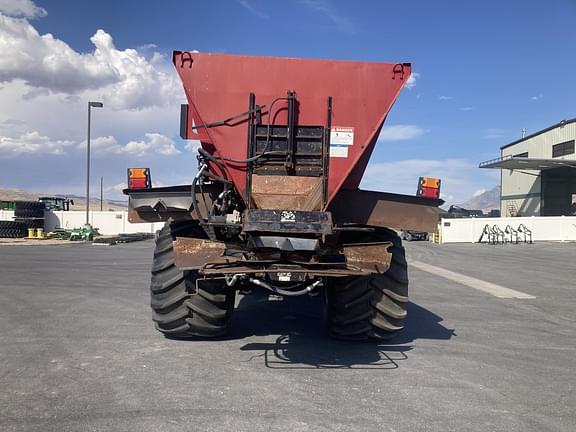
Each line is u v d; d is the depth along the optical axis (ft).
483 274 50.93
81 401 14.47
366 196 20.27
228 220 19.26
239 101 19.56
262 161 19.62
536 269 56.85
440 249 93.97
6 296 32.14
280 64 19.69
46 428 12.64
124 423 12.98
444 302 33.63
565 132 156.76
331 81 19.76
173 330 20.74
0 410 13.78
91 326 23.82
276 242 17.94
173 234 20.84
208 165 19.70
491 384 16.71
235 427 12.84
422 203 20.27
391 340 22.62
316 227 17.83
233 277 17.58
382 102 19.86
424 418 13.73
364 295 20.70
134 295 32.78
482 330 25.23
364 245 18.38
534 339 23.48
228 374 17.08
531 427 13.33
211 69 19.54
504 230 119.24
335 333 21.36
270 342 21.48
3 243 90.58
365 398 15.11
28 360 18.35
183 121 19.93
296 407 14.25
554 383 16.96
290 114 19.54
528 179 173.78
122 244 92.02
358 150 19.76
